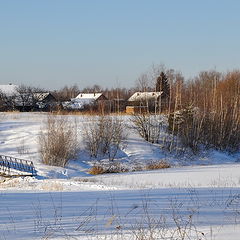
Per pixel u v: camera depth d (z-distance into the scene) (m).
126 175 28.03
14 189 20.28
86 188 19.39
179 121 46.41
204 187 17.83
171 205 11.16
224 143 48.66
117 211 10.50
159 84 52.66
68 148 37.06
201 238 7.04
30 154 39.50
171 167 36.00
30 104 80.50
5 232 8.09
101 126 41.09
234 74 61.62
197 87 62.75
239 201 11.98
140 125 46.09
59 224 8.84
